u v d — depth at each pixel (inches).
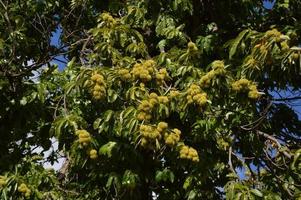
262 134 239.0
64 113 202.5
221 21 269.0
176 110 197.2
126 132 190.1
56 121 198.4
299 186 217.6
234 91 195.2
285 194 221.3
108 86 192.9
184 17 264.5
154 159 204.7
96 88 189.3
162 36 261.0
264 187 226.2
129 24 248.8
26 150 251.1
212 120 221.8
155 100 184.4
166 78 196.1
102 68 195.2
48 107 246.4
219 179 230.2
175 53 222.4
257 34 201.2
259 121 216.1
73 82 201.8
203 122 221.1
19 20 268.8
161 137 182.9
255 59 195.2
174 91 192.2
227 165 232.1
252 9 267.6
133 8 249.9
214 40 248.1
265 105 263.7
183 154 191.6
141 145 185.5
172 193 224.2
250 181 213.9
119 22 229.6
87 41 236.5
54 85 245.0
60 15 307.1
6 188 208.8
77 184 263.7
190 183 213.0
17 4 288.7
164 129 181.8
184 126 225.6
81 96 219.6
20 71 259.0
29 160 237.1
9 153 249.9
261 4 280.4
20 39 267.1
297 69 192.9
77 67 247.3
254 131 235.9
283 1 276.4
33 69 260.1
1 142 249.4
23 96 243.4
